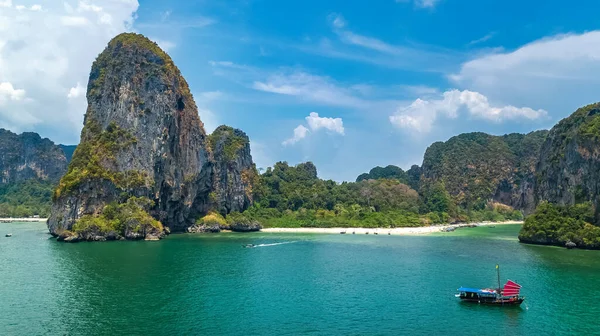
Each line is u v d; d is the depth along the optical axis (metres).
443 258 121.06
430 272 101.06
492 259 119.12
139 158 171.12
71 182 159.88
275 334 61.78
